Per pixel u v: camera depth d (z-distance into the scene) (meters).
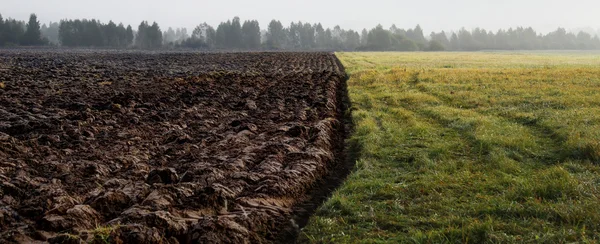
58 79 23.91
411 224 6.09
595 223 5.77
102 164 8.36
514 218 6.09
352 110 15.30
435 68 33.75
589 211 6.07
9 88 18.45
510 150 9.46
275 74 28.83
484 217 6.22
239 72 30.48
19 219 5.93
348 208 6.59
